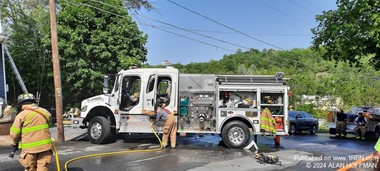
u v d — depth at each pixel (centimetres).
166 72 1189
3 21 2586
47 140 630
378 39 1314
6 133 1362
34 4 2638
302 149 1226
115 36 2062
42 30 2180
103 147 1138
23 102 634
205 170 831
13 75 2125
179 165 878
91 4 2045
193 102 1191
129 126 1189
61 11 2031
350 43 1417
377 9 1398
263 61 5038
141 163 895
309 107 3306
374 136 1811
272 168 873
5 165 847
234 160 953
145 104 1189
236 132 1159
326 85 3872
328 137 1898
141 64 2189
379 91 3991
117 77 1230
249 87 1176
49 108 2131
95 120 1212
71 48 1991
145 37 2205
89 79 2039
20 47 2189
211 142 1310
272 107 1191
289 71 4691
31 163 618
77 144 1199
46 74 2169
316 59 5134
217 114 1173
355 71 4759
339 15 1481
